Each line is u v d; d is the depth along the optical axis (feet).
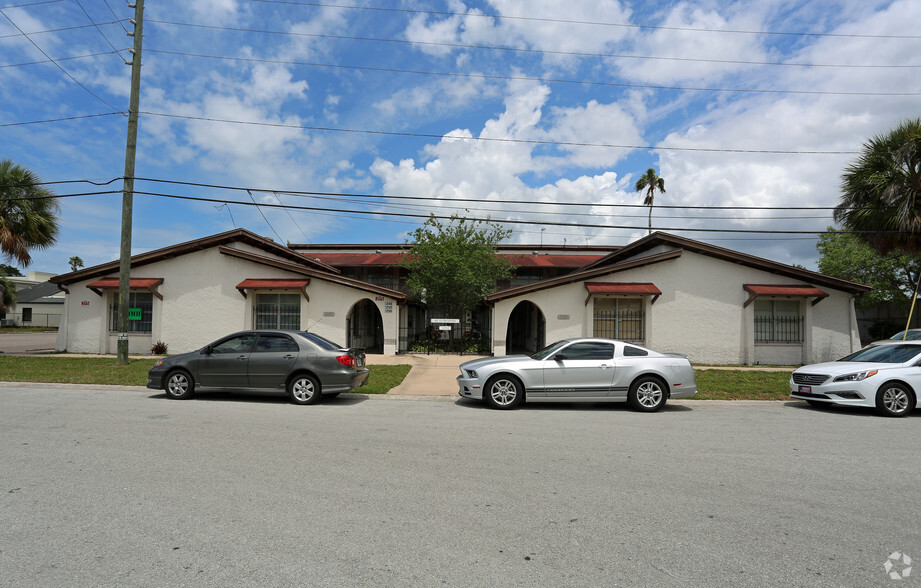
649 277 62.13
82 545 11.67
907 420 29.84
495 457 19.85
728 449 21.81
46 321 178.91
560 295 61.77
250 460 18.75
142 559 11.03
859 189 52.85
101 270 64.64
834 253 92.43
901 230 49.78
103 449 20.03
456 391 38.86
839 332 62.18
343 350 33.37
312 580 10.25
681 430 25.85
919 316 87.51
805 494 16.01
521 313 91.91
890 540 12.60
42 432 22.89
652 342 61.67
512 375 32.12
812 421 29.22
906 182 50.47
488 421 27.63
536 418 28.84
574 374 31.91
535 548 11.89
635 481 17.07
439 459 19.40
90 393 35.81
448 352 69.41
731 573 10.79
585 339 33.42
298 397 32.45
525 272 95.66
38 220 61.57
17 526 12.68
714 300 62.08
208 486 15.80
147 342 65.26
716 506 14.83
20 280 201.46
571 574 10.66
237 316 64.59
